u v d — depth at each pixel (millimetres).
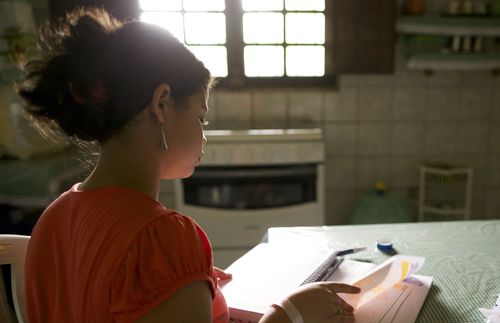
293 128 2521
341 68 2445
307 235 1125
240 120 2578
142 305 431
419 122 2588
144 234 455
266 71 2582
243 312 700
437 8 2467
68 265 534
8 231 1844
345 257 974
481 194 2688
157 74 482
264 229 2184
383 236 1108
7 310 824
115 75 473
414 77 2535
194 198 2182
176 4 2443
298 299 583
